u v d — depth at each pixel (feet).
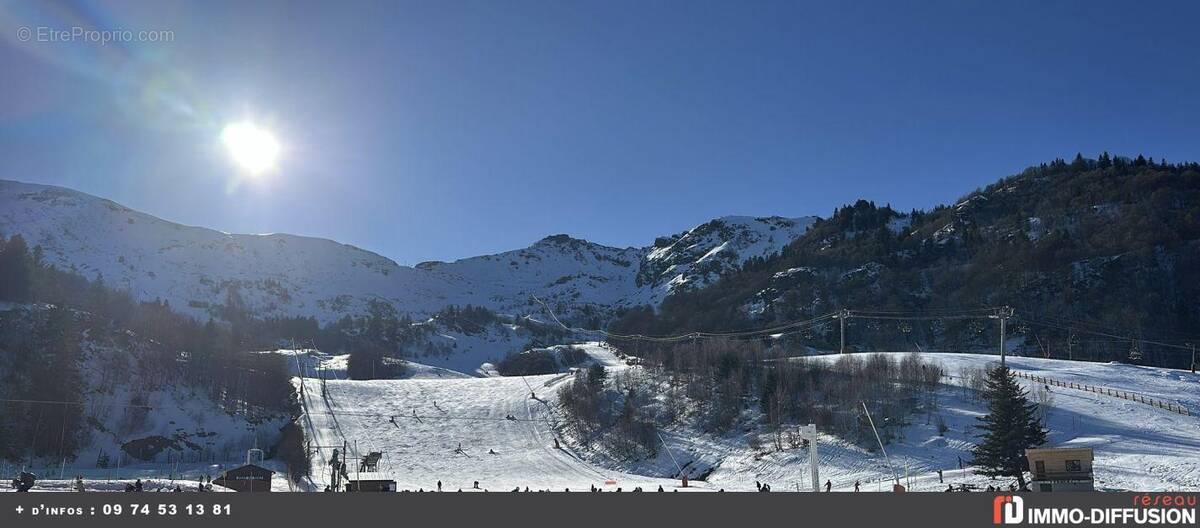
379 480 281.13
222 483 277.85
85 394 460.55
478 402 586.45
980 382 425.69
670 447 435.53
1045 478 212.84
